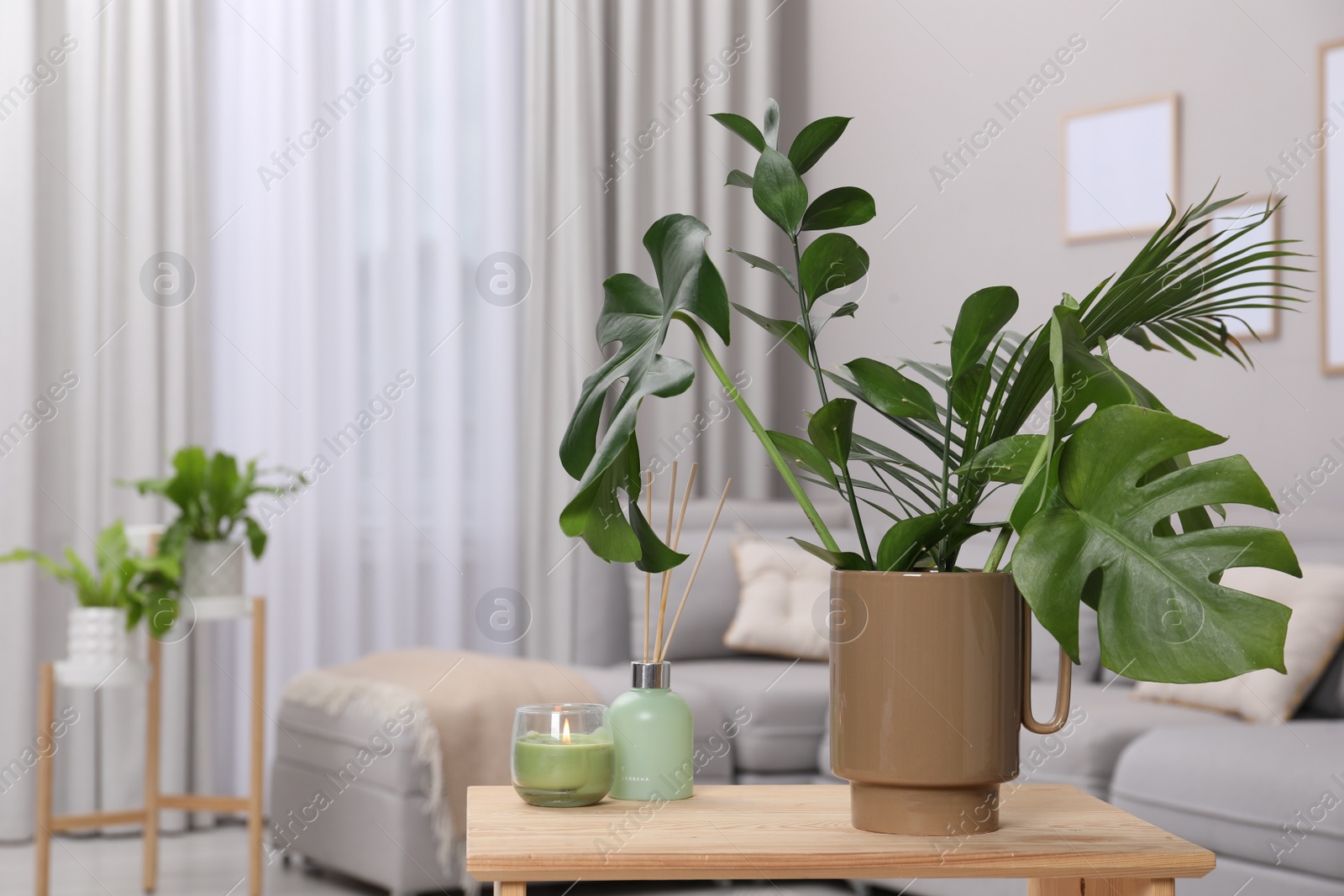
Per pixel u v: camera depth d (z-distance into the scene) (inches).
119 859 119.1
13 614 121.9
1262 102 119.9
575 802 45.7
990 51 142.6
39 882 102.0
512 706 103.2
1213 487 36.9
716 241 161.6
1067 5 135.3
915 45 150.9
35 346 123.7
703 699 108.4
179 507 114.0
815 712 109.7
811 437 43.2
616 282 45.9
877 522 149.4
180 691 129.7
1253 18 120.6
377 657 118.9
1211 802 77.4
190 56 131.7
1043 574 37.7
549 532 153.2
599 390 43.6
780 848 38.8
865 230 156.5
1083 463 38.6
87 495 126.0
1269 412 119.6
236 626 135.1
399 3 148.1
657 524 134.3
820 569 128.0
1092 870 38.3
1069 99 135.2
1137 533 37.5
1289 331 118.6
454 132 151.7
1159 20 127.6
